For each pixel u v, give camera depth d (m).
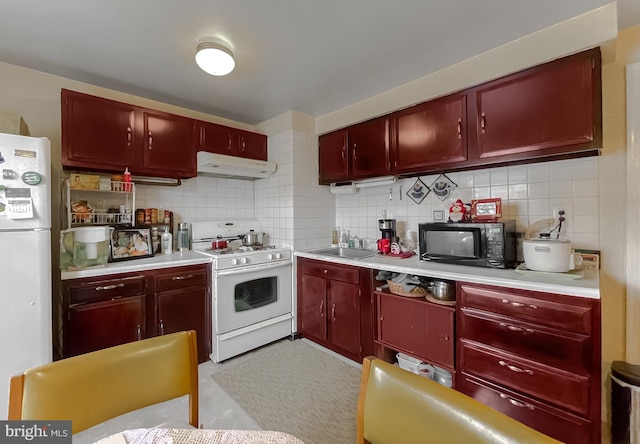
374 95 2.43
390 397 0.68
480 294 1.59
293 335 2.78
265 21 1.50
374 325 2.15
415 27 1.56
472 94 1.89
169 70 1.99
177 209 2.72
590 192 1.71
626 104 1.58
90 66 1.94
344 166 2.71
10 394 0.66
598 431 1.26
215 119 2.89
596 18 1.43
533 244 1.62
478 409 0.57
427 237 2.06
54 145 2.07
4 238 1.39
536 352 1.41
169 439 0.59
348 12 1.43
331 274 2.45
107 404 0.76
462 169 2.10
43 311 1.48
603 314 1.65
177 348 0.87
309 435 1.53
